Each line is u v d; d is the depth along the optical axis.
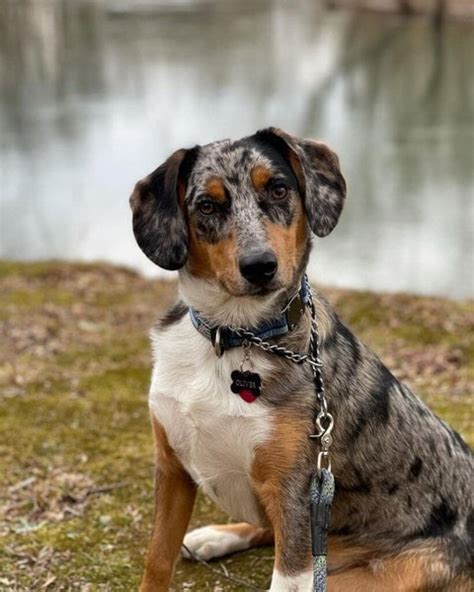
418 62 10.49
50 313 2.90
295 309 1.57
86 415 2.21
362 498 1.61
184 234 1.54
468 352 2.55
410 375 2.41
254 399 1.53
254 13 17.14
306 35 13.59
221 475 1.58
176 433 1.58
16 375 2.39
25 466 2.03
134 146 6.60
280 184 1.54
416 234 4.49
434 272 3.95
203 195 1.54
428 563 1.60
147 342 2.65
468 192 5.21
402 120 7.37
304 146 1.57
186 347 1.57
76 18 15.54
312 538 1.51
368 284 3.83
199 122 7.52
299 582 1.53
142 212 1.56
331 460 1.58
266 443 1.53
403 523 1.62
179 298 1.62
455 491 1.65
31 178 5.68
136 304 3.03
